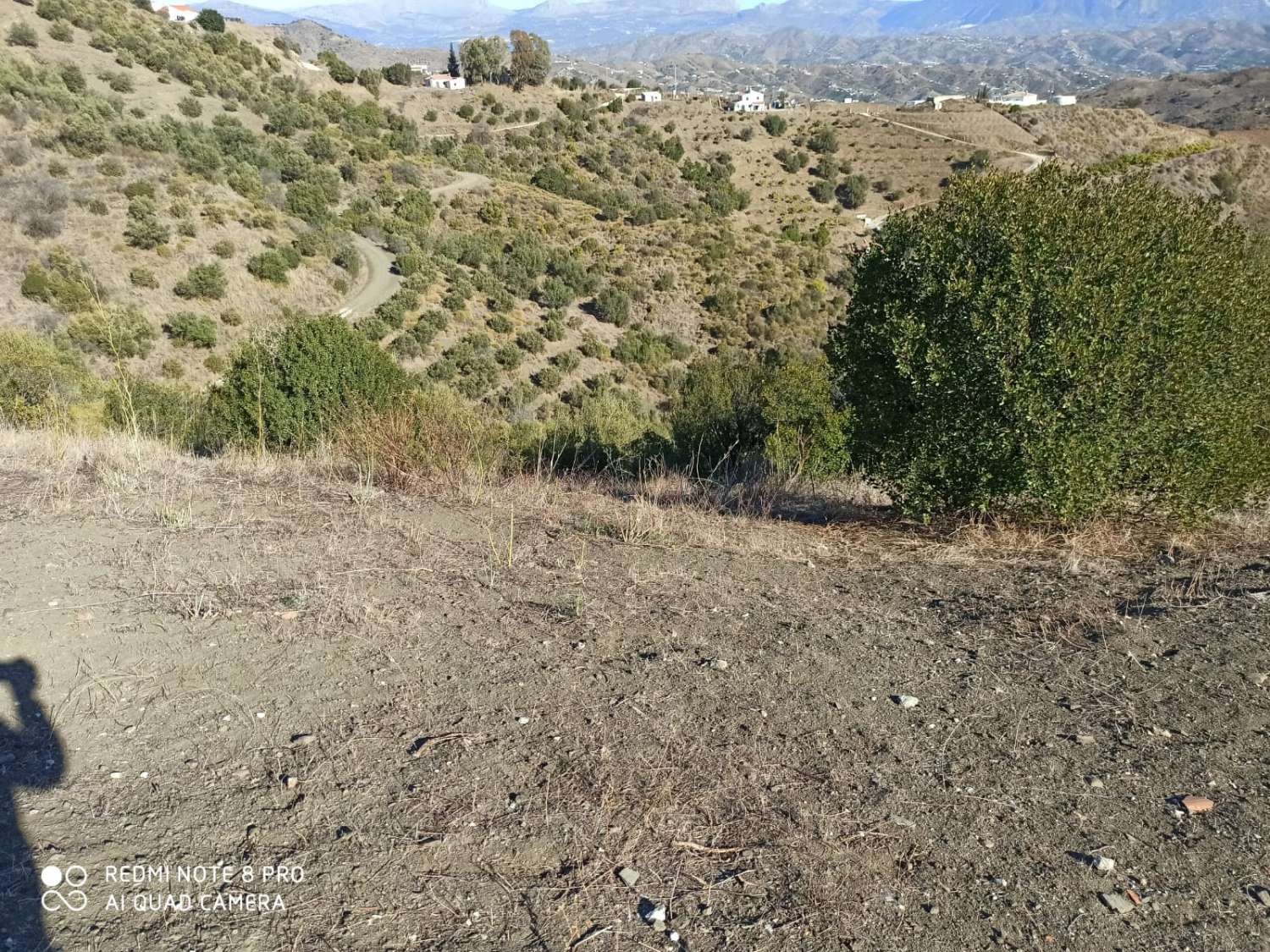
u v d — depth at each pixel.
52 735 2.57
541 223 46.31
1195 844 2.17
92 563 4.08
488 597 3.85
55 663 3.02
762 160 72.00
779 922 1.88
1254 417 4.75
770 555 4.76
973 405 4.85
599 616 3.65
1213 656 3.22
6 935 1.76
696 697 2.92
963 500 5.16
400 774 2.42
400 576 4.09
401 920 1.87
